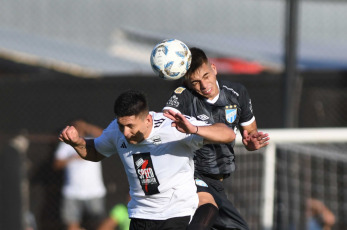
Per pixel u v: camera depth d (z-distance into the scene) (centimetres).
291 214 2561
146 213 1495
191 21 3931
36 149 2614
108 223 2641
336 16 4500
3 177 2580
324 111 2716
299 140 2334
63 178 2638
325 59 4006
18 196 2583
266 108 2622
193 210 1500
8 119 2603
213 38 3994
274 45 4134
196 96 1582
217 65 3900
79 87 2595
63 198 2630
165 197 1475
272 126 2623
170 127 1424
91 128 2539
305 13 4503
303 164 2581
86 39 3706
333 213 2577
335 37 4541
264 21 4122
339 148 2691
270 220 2445
